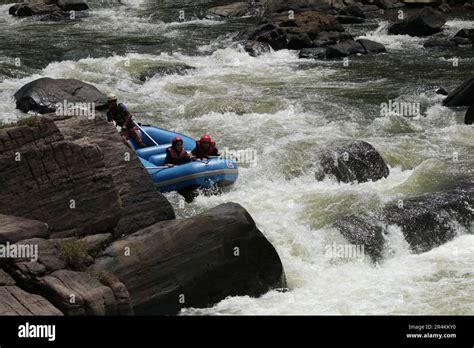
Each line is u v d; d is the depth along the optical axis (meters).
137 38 37.41
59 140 14.02
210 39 37.41
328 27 37.56
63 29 39.09
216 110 25.55
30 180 13.70
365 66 32.25
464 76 30.11
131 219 15.08
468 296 14.59
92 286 12.30
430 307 14.21
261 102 26.45
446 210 17.75
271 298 14.59
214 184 18.98
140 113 25.64
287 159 20.66
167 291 13.77
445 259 16.47
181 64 31.61
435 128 24.09
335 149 20.47
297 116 25.14
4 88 27.38
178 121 24.88
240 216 14.55
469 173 20.06
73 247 13.02
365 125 24.28
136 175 15.46
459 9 45.56
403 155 21.55
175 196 18.81
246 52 34.19
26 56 32.34
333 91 28.20
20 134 13.62
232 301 14.33
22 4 43.22
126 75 30.05
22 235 12.80
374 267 16.19
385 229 16.95
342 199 18.28
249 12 44.72
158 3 47.38
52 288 11.95
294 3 43.81
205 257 14.15
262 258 14.66
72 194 14.09
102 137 15.55
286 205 18.20
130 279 13.53
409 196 18.69
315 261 16.17
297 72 31.38
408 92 27.72
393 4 45.84
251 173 20.23
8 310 11.48
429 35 38.12
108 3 46.72
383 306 14.30
